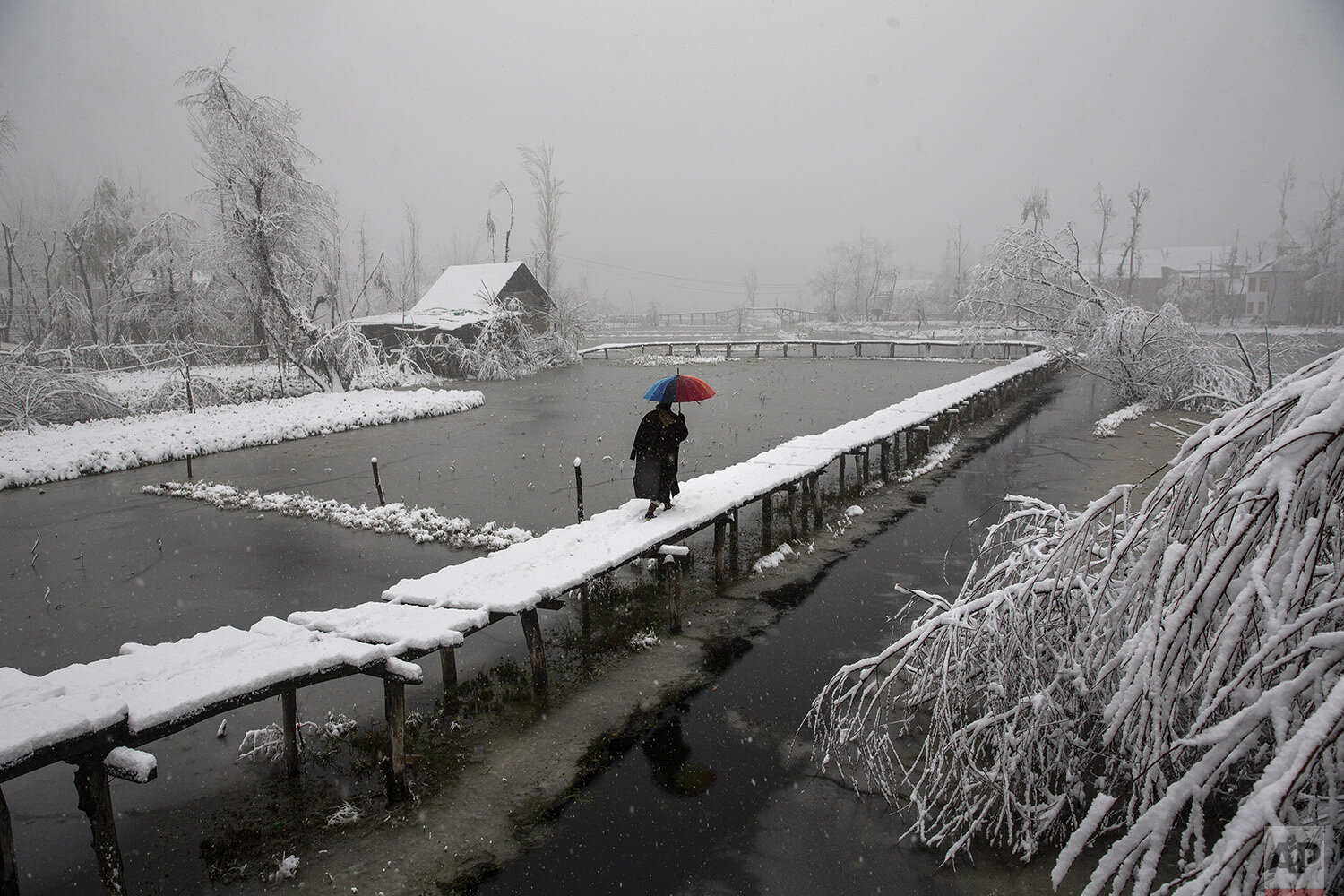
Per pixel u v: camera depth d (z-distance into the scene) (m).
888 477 14.81
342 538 11.73
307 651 5.15
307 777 5.63
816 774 5.54
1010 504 12.79
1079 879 4.38
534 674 6.62
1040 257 28.19
